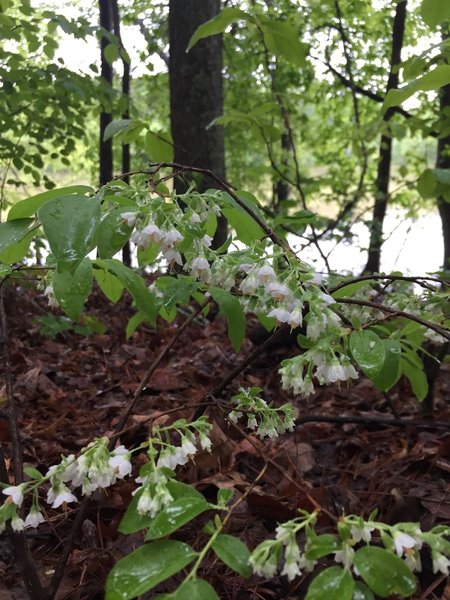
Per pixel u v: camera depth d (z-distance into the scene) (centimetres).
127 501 208
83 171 1050
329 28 672
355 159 817
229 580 172
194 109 470
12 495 122
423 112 593
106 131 236
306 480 238
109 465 124
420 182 274
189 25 464
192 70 468
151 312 160
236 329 169
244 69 773
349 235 506
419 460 246
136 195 147
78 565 181
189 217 150
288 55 287
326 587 103
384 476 244
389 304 207
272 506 200
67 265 124
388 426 296
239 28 654
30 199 147
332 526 197
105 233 141
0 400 312
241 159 943
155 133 265
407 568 104
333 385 357
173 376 356
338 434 293
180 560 108
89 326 437
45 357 416
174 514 112
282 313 139
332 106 859
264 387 358
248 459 253
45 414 310
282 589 170
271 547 111
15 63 427
